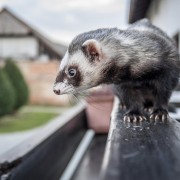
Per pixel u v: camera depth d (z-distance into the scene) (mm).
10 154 187
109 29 211
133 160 77
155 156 81
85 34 213
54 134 270
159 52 197
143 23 229
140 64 198
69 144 350
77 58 208
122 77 204
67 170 341
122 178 65
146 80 202
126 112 198
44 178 237
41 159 227
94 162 363
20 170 179
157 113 187
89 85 209
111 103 459
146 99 214
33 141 225
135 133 121
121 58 200
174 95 360
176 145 97
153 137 112
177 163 75
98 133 476
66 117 361
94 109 471
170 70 199
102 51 202
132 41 200
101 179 65
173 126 143
